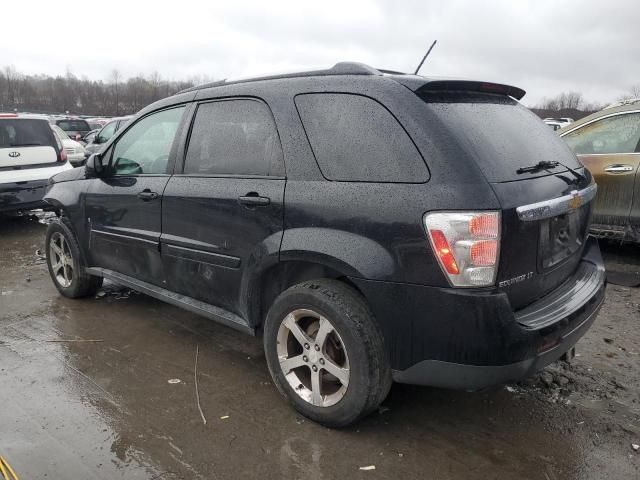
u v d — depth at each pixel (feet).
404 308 7.89
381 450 8.55
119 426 9.16
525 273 7.99
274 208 9.27
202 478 7.89
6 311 14.67
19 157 25.70
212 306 11.22
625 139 18.38
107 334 13.08
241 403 9.93
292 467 8.14
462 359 7.63
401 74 9.40
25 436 8.84
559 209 8.36
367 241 8.12
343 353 8.77
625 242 20.30
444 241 7.43
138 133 13.00
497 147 8.20
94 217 13.93
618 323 13.69
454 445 8.70
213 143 10.91
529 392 10.31
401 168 7.98
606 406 9.82
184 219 11.13
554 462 8.28
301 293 8.89
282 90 9.75
